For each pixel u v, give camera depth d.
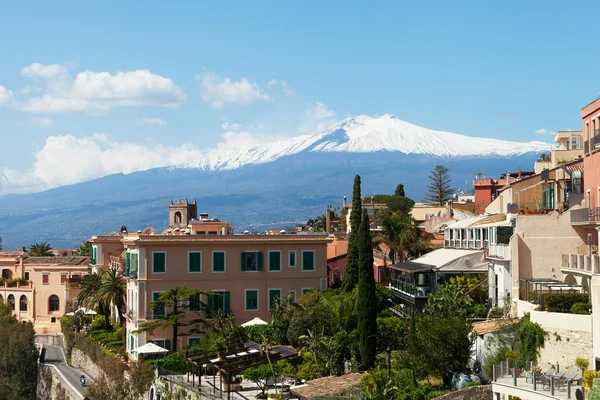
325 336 77.50
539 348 56.72
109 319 118.94
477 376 60.97
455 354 61.47
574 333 54.06
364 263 72.50
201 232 110.38
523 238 68.94
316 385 65.38
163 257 92.44
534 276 68.69
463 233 89.75
